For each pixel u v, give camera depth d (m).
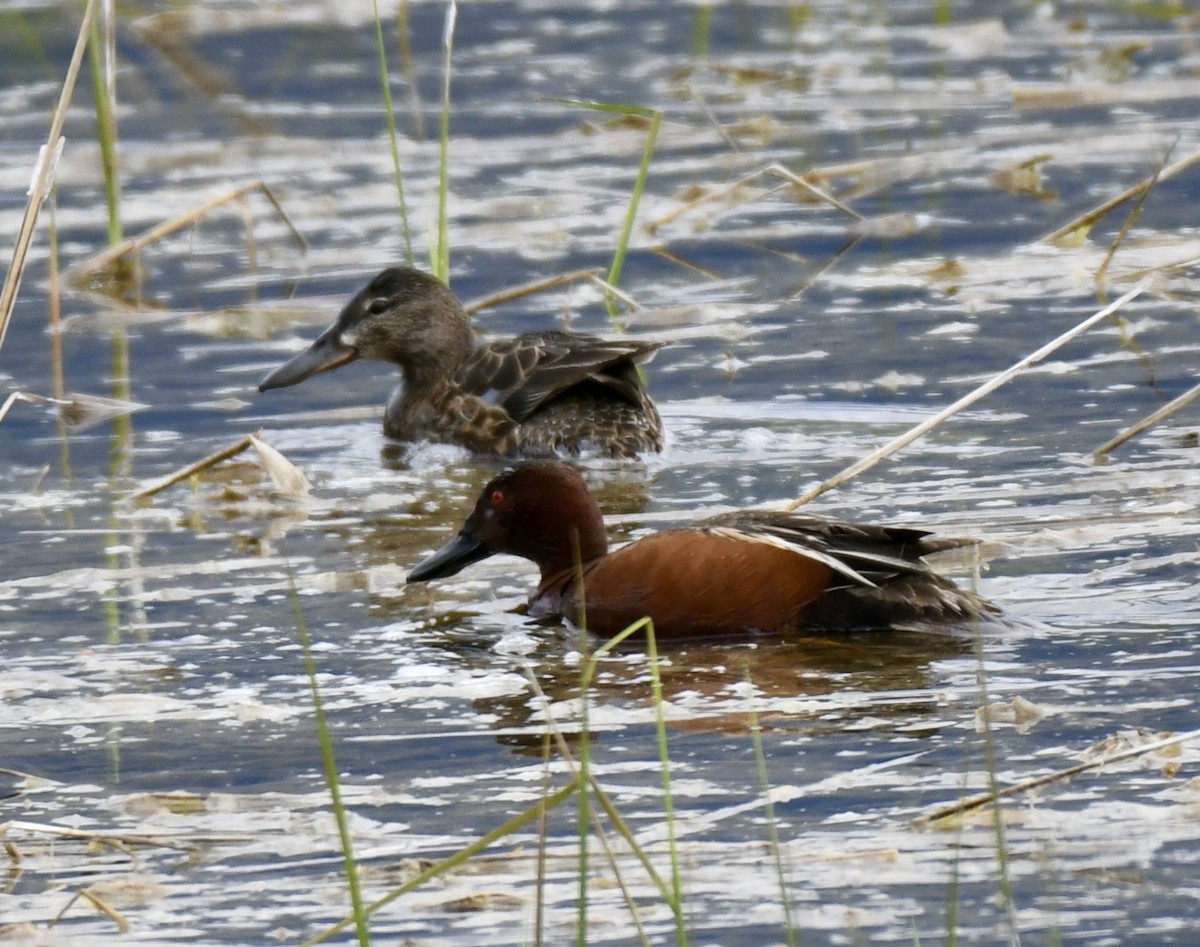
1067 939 7.23
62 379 17.61
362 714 9.77
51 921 7.65
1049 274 19.44
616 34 31.47
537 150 25.23
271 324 19.22
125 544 13.00
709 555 10.73
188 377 17.72
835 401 16.12
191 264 21.31
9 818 8.66
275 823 8.51
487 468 15.08
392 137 17.16
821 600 10.67
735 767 8.86
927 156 23.31
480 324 18.83
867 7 32.84
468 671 10.36
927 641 10.43
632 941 7.36
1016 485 13.48
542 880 7.31
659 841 8.15
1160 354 16.83
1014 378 16.41
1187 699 9.45
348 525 13.42
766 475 14.25
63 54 29.69
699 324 18.53
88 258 21.31
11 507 13.98
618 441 14.95
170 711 9.89
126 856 8.23
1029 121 25.55
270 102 27.91
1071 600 11.02
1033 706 9.38
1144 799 8.32
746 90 27.64
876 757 8.89
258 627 11.20
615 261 18.58
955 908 7.25
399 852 8.18
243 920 7.62
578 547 10.68
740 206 22.53
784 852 7.99
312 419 16.73
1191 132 24.34
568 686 10.04
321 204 23.20
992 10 32.06
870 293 19.31
